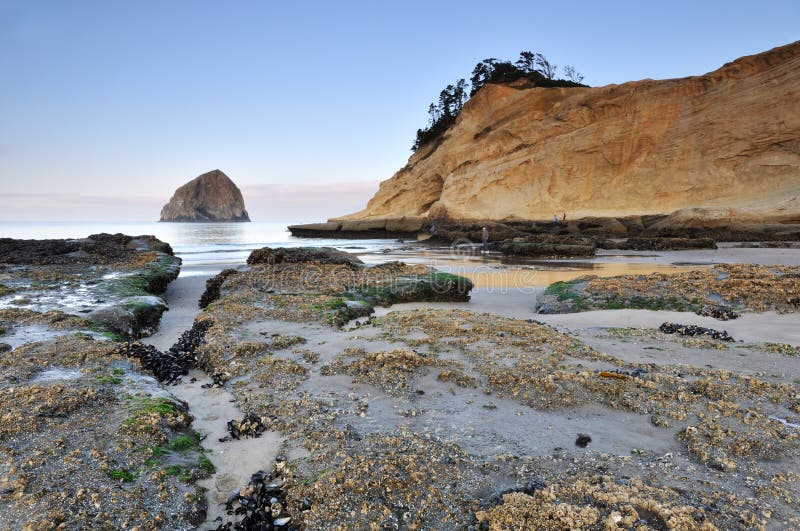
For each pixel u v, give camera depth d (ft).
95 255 71.00
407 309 42.45
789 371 22.94
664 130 155.22
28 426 16.60
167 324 39.78
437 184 209.97
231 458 16.53
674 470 14.83
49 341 27.55
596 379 21.53
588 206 162.50
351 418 18.90
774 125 134.41
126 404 19.10
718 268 46.50
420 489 13.96
